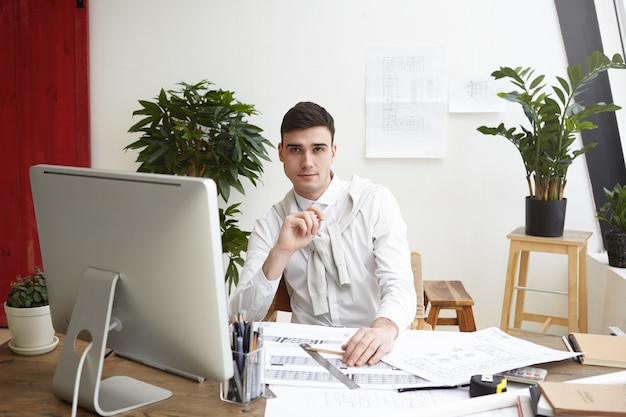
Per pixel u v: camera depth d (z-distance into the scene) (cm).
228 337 113
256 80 368
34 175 134
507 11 348
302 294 202
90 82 378
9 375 138
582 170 350
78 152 378
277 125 370
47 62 375
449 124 358
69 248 129
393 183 365
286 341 156
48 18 371
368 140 362
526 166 318
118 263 120
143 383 132
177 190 109
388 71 358
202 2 367
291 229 172
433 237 365
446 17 353
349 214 200
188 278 111
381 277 189
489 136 355
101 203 121
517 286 340
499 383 122
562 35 344
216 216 109
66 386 123
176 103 338
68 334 125
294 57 364
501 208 359
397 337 161
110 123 380
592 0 336
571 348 151
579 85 298
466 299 291
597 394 108
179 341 116
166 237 112
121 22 372
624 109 337
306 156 191
